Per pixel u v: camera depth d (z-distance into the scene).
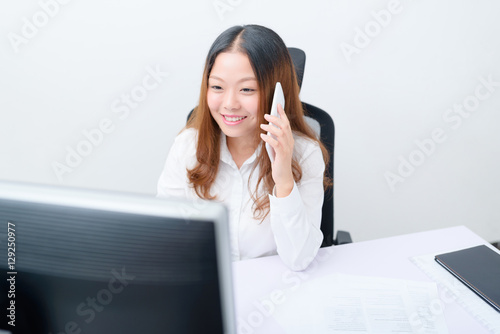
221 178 1.37
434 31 1.95
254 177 1.33
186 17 1.88
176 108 2.08
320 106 2.10
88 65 1.97
